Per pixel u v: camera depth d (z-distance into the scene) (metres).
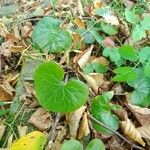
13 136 0.19
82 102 0.18
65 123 0.20
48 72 0.18
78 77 0.22
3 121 0.20
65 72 0.22
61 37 0.23
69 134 0.19
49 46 0.23
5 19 0.26
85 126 0.19
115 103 0.21
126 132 0.19
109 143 0.19
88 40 0.24
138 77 0.21
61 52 0.23
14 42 0.24
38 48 0.23
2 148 0.18
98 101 0.20
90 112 0.20
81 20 0.25
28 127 0.20
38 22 0.24
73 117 0.19
